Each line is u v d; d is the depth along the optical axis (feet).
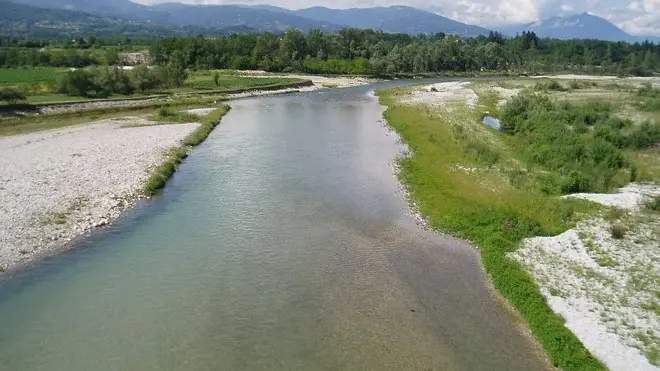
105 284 77.00
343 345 62.75
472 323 67.36
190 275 80.28
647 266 77.20
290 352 61.31
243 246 91.35
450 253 89.30
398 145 171.12
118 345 62.39
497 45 651.66
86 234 95.04
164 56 500.74
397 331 65.67
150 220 103.40
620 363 56.75
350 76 480.64
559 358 58.39
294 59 515.50
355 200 116.06
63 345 62.23
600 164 133.80
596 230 90.89
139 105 258.16
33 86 273.33
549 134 161.58
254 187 125.59
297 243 92.89
